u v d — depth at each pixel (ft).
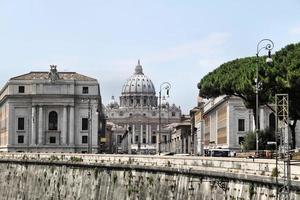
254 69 340.80
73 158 374.22
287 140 172.04
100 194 333.42
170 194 260.21
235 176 202.90
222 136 640.17
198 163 240.94
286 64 320.91
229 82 372.99
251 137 415.85
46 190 403.34
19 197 436.35
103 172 334.24
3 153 460.96
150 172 281.74
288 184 164.66
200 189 233.35
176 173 256.73
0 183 462.60
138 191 291.99
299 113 325.21
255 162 199.31
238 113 594.24
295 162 187.52
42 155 415.03
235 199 204.13
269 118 561.43
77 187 363.97
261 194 186.29
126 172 307.99
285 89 317.01
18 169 442.91
